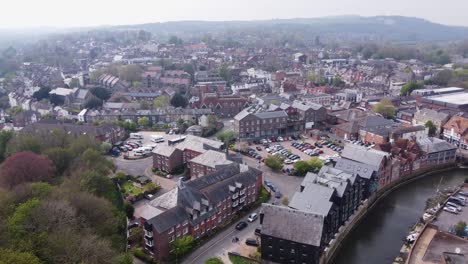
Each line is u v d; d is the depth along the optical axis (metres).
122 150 169.75
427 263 88.56
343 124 190.75
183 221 94.62
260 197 122.25
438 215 112.69
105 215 92.75
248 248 96.00
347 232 107.38
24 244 69.75
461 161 158.12
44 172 114.75
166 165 143.25
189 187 103.25
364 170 121.25
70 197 92.19
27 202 83.12
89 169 116.31
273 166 144.75
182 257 92.06
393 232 108.94
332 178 107.94
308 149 167.38
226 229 105.62
